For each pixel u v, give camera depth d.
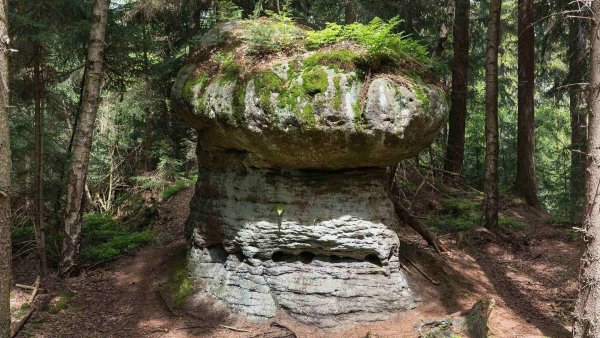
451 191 13.79
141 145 14.95
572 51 12.85
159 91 13.57
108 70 10.59
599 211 5.29
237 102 6.01
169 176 13.45
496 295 7.50
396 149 6.07
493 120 10.28
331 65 5.81
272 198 6.47
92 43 7.88
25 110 11.30
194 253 7.29
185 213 11.43
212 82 6.42
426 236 8.74
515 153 18.44
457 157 14.59
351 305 6.27
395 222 6.84
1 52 4.32
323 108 5.68
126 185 14.66
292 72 5.88
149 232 10.05
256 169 6.61
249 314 6.36
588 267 5.36
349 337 5.96
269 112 5.81
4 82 4.30
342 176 6.46
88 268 8.32
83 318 6.78
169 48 13.95
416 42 6.70
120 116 14.02
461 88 14.34
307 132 5.76
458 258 8.84
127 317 6.72
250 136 6.07
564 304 7.39
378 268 6.52
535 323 6.68
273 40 6.37
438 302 6.82
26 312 6.83
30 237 9.45
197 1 12.45
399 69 6.13
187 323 6.42
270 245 6.49
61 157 9.89
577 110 12.39
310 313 6.22
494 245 9.88
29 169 9.82
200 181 7.50
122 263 8.48
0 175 4.27
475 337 5.76
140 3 11.97
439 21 13.30
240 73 6.16
